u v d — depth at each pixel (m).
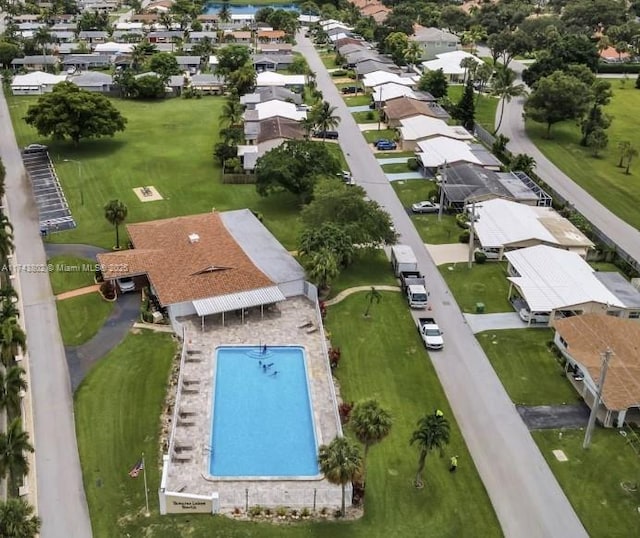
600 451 63.88
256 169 114.06
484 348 79.19
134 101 178.00
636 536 54.88
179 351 76.94
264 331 80.62
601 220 115.44
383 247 103.00
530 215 106.88
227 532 53.44
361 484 57.41
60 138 138.38
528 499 58.22
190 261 87.56
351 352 77.56
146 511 55.47
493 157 134.25
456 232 108.00
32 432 63.97
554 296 83.81
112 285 88.69
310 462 61.91
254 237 98.25
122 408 67.69
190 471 59.66
